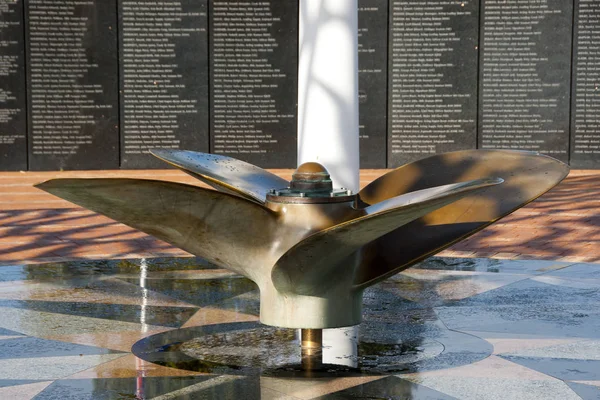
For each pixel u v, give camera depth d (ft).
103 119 56.44
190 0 55.72
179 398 11.76
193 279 21.21
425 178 15.34
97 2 55.52
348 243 12.71
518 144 56.54
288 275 13.26
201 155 15.90
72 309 17.67
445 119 56.54
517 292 19.25
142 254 31.22
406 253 13.97
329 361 13.79
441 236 14.10
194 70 56.34
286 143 57.00
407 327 16.10
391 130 56.75
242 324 16.42
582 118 56.03
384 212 11.96
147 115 56.54
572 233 34.65
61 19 55.36
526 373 12.95
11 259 30.30
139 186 12.09
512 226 36.50
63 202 45.27
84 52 55.72
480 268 22.38
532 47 55.67
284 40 56.18
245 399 11.73
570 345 14.64
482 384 12.39
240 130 56.90
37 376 12.84
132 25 55.77
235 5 55.93
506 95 56.24
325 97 18.75
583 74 55.67
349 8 18.75
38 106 55.93
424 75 56.24
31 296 18.99
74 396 11.86
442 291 19.44
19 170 56.34
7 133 55.98
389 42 56.13
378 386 12.34
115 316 17.03
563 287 19.77
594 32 55.31
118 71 56.13
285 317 13.73
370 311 17.51
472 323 16.37
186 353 14.28
